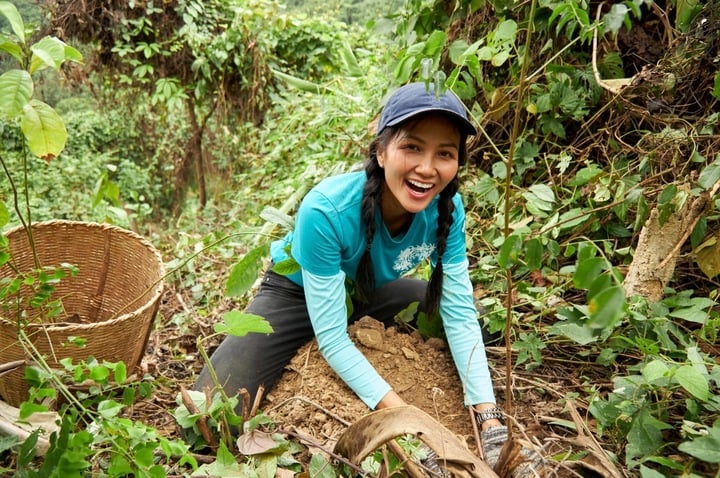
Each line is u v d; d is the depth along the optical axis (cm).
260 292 208
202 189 650
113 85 591
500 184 237
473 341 182
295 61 599
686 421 140
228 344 193
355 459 135
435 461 144
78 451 125
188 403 159
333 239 170
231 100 599
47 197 596
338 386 182
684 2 210
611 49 244
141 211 491
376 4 693
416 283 221
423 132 153
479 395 173
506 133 263
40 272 169
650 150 221
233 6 572
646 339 179
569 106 237
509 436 134
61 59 134
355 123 338
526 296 204
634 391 152
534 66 254
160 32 547
